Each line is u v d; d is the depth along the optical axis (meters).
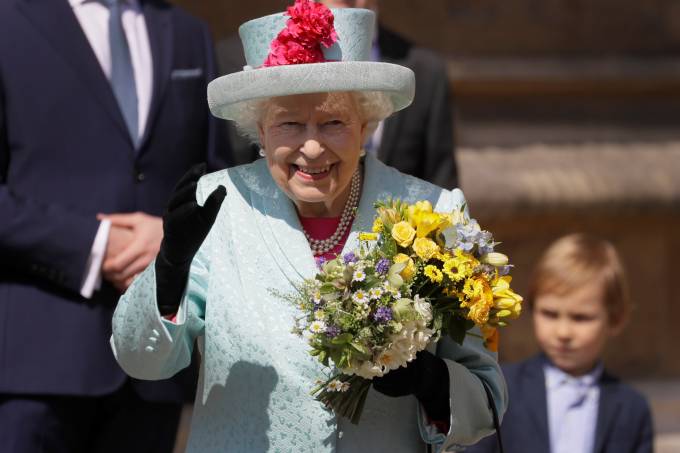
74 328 15.24
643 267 28.41
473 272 10.49
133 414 15.83
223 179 11.63
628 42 31.31
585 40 31.02
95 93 15.60
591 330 16.95
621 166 28.31
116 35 15.97
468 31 30.45
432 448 11.19
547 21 30.86
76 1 16.03
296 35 10.67
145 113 16.03
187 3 28.55
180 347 11.04
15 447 14.92
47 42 15.52
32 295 15.27
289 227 11.19
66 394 15.03
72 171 15.48
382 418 10.99
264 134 11.12
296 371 10.85
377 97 10.95
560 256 17.28
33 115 15.36
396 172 11.79
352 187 11.50
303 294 10.51
